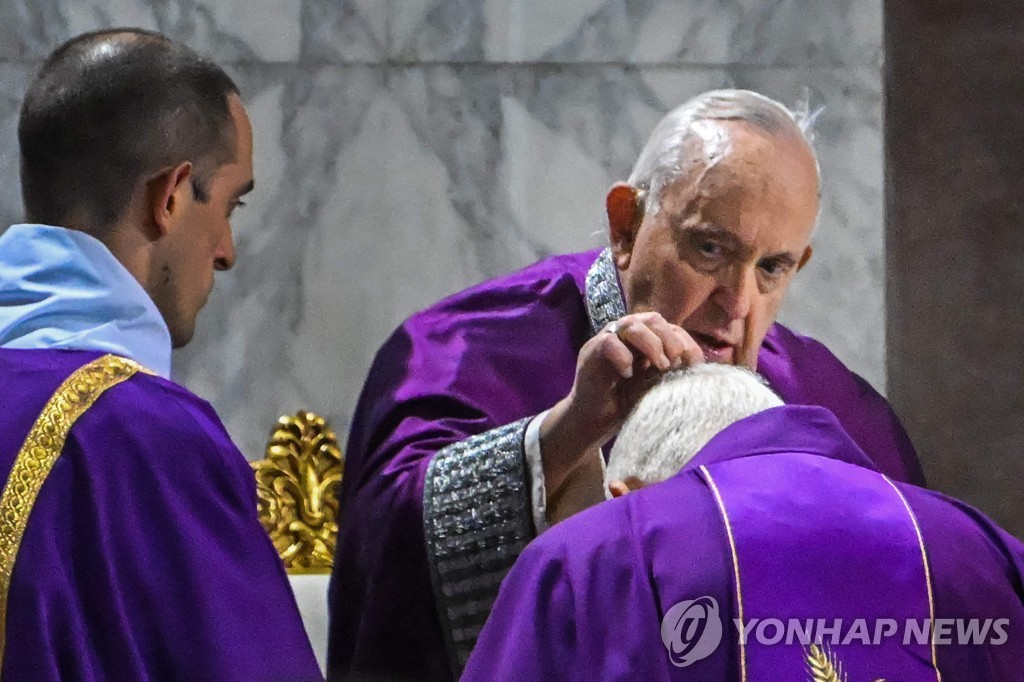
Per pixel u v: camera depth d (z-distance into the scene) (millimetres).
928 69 10141
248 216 9977
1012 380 9891
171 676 5465
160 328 6125
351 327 9961
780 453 5555
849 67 10164
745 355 7887
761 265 7840
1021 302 9969
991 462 9820
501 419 8375
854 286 9984
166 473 5641
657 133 8148
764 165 7777
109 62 6219
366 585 7809
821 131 10125
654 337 7039
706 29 10219
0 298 5965
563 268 8922
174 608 5504
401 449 8094
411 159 10094
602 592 5238
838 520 5355
